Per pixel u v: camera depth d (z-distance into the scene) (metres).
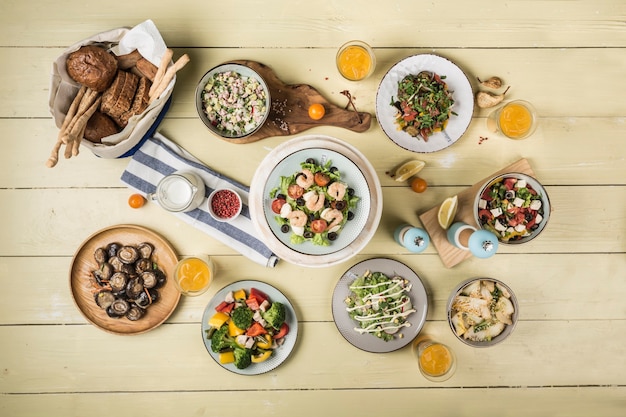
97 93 1.66
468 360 1.86
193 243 1.82
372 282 1.76
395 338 1.79
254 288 1.78
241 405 1.84
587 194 1.87
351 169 1.58
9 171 1.81
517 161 1.82
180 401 1.83
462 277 1.85
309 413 1.85
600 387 1.87
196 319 1.83
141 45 1.65
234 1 1.83
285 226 1.58
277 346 1.78
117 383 1.83
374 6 1.84
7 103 1.81
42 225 1.82
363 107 1.84
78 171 1.82
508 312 1.75
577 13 1.86
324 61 1.84
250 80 1.76
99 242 1.80
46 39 1.81
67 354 1.82
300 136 1.77
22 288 1.82
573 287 1.87
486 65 1.86
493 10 1.86
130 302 1.78
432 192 1.84
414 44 1.85
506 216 1.73
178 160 1.79
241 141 1.80
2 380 1.82
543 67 1.87
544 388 1.87
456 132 1.78
